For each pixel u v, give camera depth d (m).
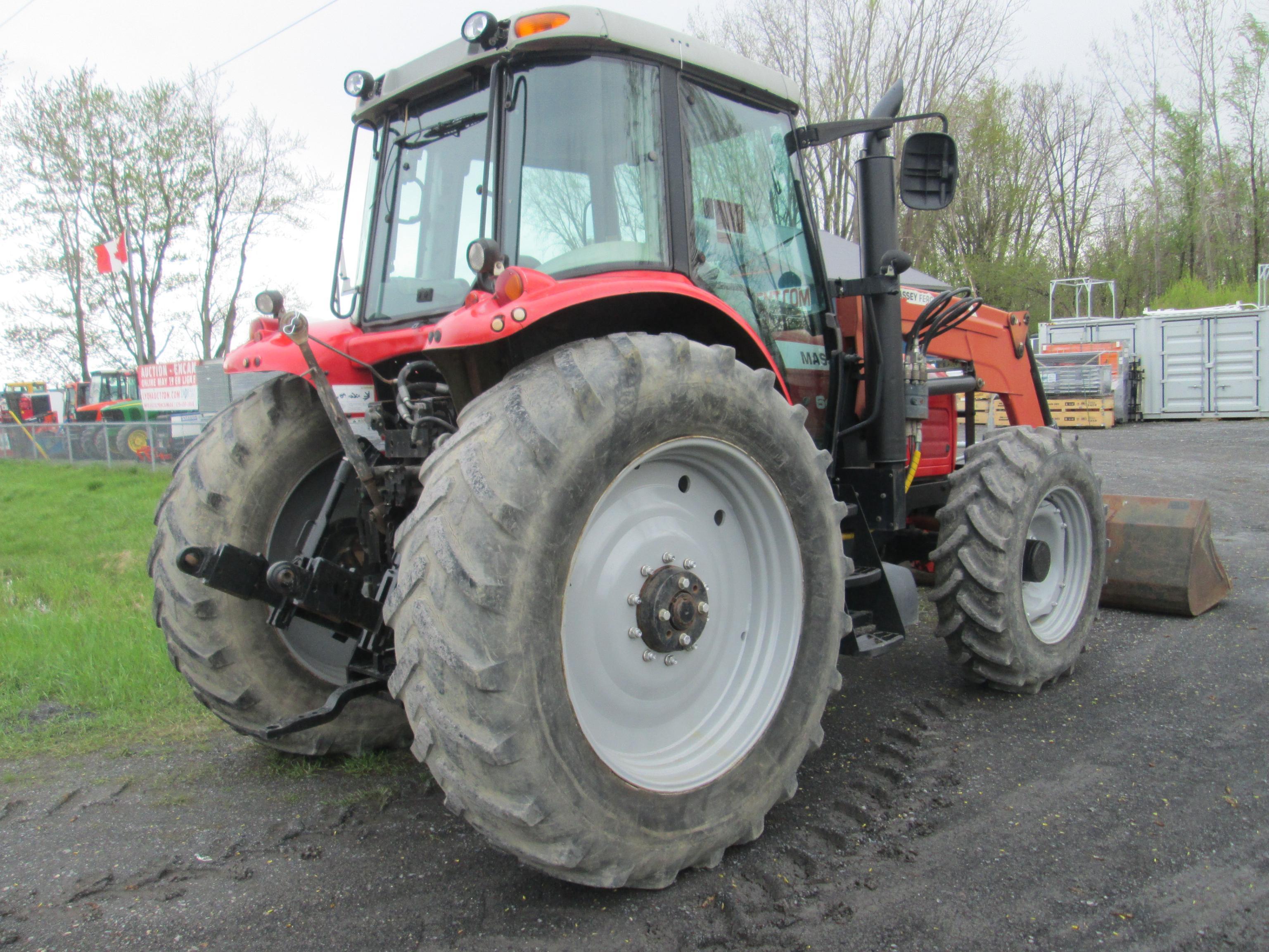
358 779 3.11
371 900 2.29
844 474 3.57
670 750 2.50
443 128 2.96
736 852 2.52
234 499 3.01
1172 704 3.56
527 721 2.00
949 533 3.73
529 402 2.12
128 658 4.33
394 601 2.08
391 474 2.87
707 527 2.61
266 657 3.07
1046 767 3.03
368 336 3.01
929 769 3.05
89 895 2.34
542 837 2.04
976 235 27.14
